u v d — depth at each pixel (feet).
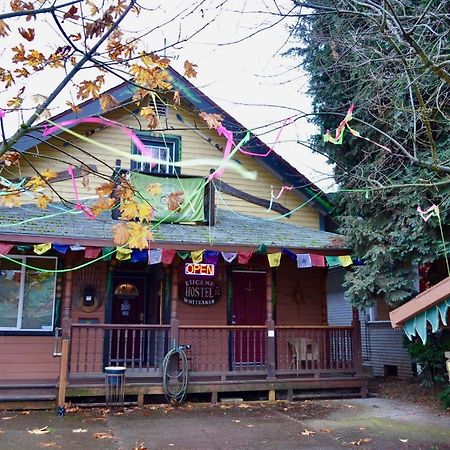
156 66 13.03
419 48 14.23
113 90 37.06
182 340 35.73
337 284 53.11
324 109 36.42
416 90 15.74
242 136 39.75
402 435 23.00
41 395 28.55
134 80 13.29
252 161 41.39
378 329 45.91
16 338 32.58
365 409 29.40
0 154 11.00
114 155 37.29
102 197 13.33
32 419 25.63
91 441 21.43
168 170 38.68
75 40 13.37
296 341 35.01
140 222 13.62
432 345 33.30
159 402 31.17
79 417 26.25
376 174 31.19
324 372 33.86
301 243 34.60
